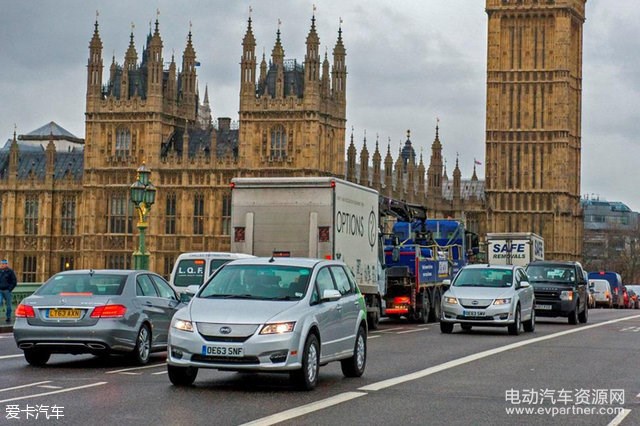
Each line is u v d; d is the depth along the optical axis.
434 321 59.47
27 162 132.25
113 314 29.06
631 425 20.00
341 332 25.77
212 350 23.03
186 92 124.12
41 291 30.00
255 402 21.95
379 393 23.73
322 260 26.28
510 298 44.81
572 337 43.72
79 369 28.94
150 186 56.91
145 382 25.48
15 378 26.39
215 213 116.56
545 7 149.50
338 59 119.62
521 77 150.75
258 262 25.52
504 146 151.50
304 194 44.06
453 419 20.22
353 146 124.81
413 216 64.12
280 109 114.88
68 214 124.56
